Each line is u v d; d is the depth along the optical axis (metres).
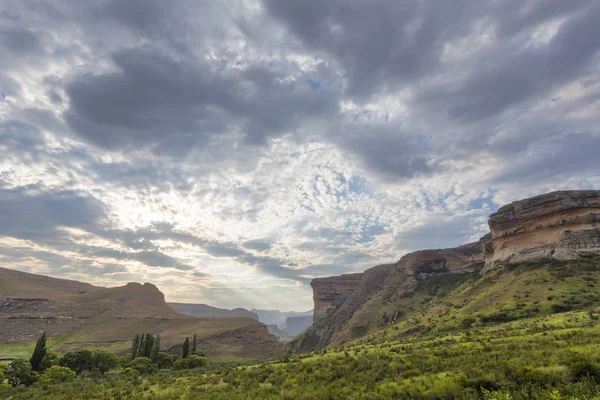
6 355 134.75
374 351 41.31
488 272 114.88
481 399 19.16
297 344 199.38
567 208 99.19
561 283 73.94
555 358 22.30
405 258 199.00
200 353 104.44
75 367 82.94
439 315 86.88
